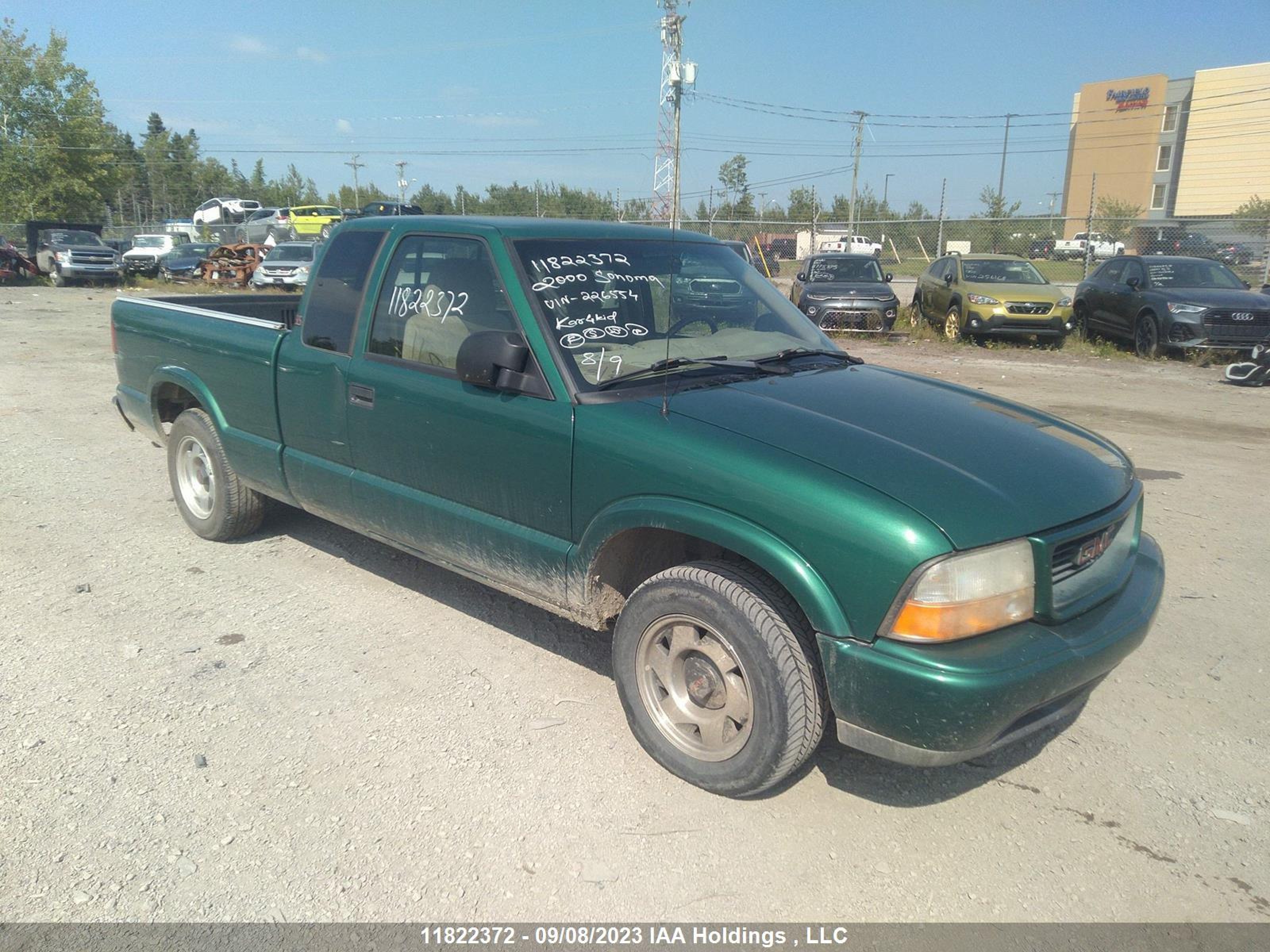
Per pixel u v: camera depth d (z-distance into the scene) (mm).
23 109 41875
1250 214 45562
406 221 4031
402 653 4051
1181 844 2945
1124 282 15078
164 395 5477
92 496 6191
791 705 2801
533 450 3365
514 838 2889
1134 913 2646
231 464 4926
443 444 3689
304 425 4375
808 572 2709
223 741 3355
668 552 3461
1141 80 66938
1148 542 3523
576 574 3328
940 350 15297
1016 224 28562
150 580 4793
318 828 2904
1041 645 2680
